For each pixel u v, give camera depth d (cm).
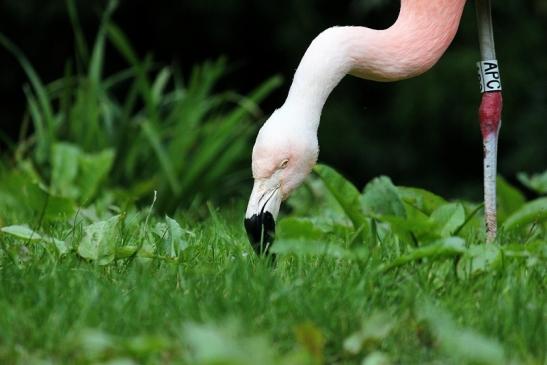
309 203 1213
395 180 2006
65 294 636
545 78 1966
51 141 1346
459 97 1928
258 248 768
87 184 1175
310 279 676
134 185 1342
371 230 796
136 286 652
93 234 731
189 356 534
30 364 534
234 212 1191
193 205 1323
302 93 793
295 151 777
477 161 2019
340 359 564
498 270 702
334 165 1994
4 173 1289
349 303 623
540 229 934
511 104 1953
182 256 740
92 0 1969
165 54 2117
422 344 579
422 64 829
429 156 2014
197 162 1358
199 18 2084
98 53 1407
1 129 2042
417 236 799
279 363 498
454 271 697
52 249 745
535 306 637
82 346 545
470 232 872
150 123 1373
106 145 1378
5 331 568
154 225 930
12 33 2025
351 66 809
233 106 2133
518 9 1980
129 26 2097
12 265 705
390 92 2017
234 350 473
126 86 2061
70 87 1516
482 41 876
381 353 564
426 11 827
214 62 2122
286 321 591
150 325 588
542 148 1925
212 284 664
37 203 940
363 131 2014
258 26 2098
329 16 2069
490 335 590
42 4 1945
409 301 616
